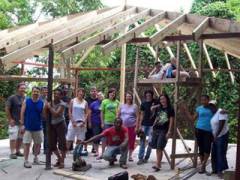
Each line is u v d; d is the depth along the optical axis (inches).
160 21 351.6
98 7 746.8
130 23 350.0
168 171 323.9
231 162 381.7
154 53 433.4
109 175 304.8
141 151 352.8
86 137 383.9
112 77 706.8
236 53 461.1
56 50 322.7
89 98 385.4
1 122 607.5
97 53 626.2
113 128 337.7
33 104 328.5
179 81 331.6
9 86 642.8
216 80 624.4
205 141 315.9
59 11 727.1
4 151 406.0
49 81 323.0
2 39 352.2
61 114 323.3
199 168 335.9
